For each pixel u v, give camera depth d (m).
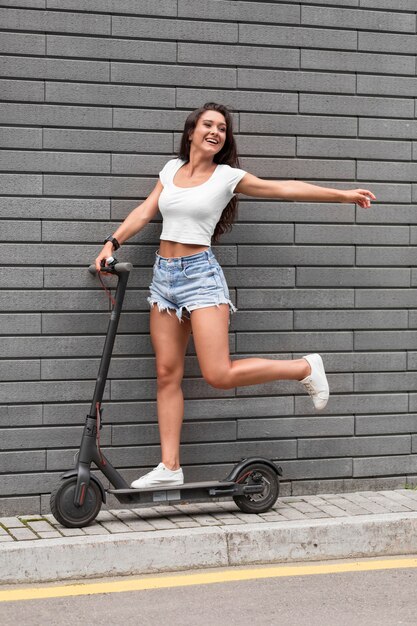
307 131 6.00
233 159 5.61
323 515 5.56
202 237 5.46
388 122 6.13
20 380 5.60
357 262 6.10
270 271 5.97
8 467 5.59
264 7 5.89
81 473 5.25
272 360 5.57
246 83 5.89
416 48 6.16
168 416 5.60
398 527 5.32
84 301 5.68
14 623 4.22
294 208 5.99
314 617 4.30
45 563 4.80
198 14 5.78
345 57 6.04
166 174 5.59
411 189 6.18
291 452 6.03
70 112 5.62
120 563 4.90
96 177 5.68
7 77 5.52
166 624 4.22
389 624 4.22
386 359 6.16
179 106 5.78
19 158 5.55
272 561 5.12
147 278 5.79
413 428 6.20
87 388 5.70
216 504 5.85
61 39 5.59
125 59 5.69
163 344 5.57
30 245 5.59
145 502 5.39
